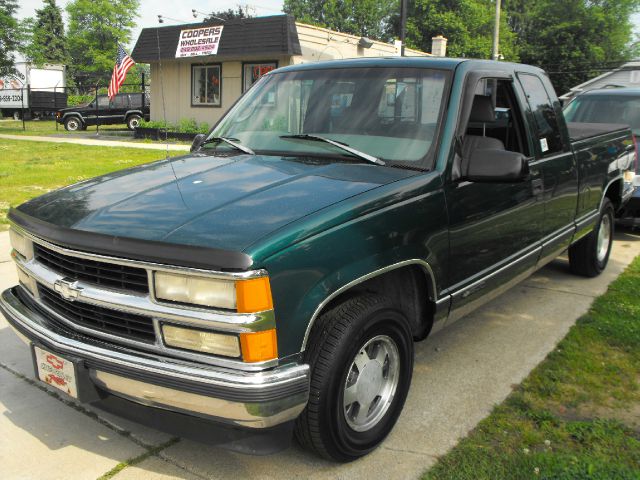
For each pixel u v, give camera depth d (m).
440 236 3.05
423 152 3.17
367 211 2.64
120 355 2.36
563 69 46.88
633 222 7.48
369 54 23.77
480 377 3.73
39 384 3.49
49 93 36.12
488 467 2.76
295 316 2.30
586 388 3.59
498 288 3.80
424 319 3.24
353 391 2.72
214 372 2.21
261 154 3.46
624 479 2.67
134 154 16.48
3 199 9.09
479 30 47.34
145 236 2.32
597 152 5.25
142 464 2.77
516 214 3.80
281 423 2.34
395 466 2.79
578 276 5.92
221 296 2.18
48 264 2.71
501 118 4.09
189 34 21.88
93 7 59.81
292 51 19.69
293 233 2.32
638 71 35.69
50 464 2.75
